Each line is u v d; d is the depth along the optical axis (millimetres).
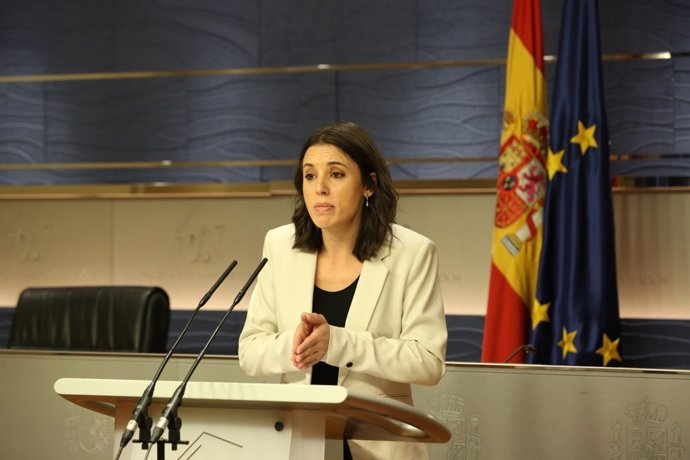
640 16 7891
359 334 2965
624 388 4012
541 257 6750
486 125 8258
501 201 7012
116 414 2643
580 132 6758
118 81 8930
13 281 9141
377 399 2398
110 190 8891
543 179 6984
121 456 2559
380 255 3234
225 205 8781
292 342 2898
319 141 3193
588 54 6805
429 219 8352
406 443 3139
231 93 8727
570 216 6723
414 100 8383
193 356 4328
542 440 4074
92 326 5289
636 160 7875
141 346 5176
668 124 7840
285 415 2480
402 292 3203
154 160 8852
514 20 7078
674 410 3965
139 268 8930
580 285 6680
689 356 7711
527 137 6977
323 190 3131
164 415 2322
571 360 6609
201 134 8773
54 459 4484
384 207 3258
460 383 4168
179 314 8641
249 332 3299
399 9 8422
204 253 8797
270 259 3365
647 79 7879
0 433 4551
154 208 8922
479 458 4129
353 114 8477
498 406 4129
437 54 8352
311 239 3303
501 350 6871
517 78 7020
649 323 7750
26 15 9086
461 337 8117
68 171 9008
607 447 4012
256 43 8680
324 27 8555
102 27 8953
